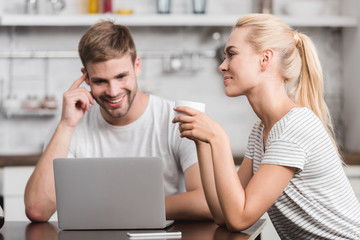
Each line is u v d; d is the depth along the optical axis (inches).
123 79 82.6
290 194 68.3
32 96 171.9
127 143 90.7
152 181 65.3
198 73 176.9
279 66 69.0
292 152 64.0
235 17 162.7
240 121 177.6
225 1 177.0
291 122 65.3
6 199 145.3
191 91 176.7
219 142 62.8
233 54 69.4
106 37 81.0
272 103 68.9
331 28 179.3
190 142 86.8
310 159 65.6
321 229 69.5
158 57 175.8
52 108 169.0
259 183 63.2
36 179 81.1
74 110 84.9
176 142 88.7
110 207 66.1
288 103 69.4
